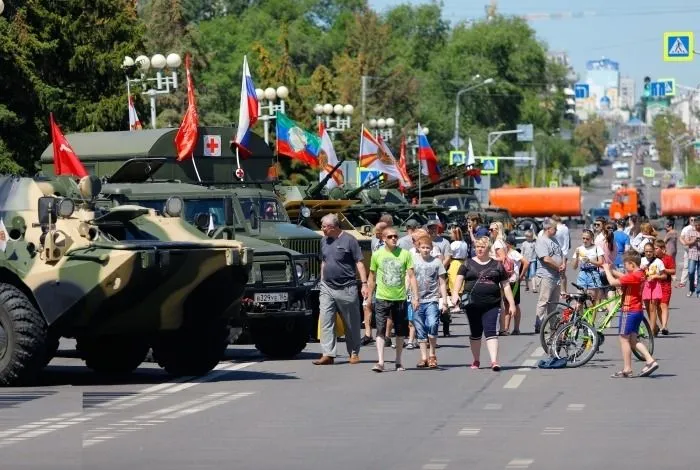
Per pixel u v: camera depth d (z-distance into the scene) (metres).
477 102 181.12
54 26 68.19
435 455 19.42
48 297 26.95
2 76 62.66
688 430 21.72
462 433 21.50
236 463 18.89
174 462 19.00
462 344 38.38
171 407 24.67
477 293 30.83
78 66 69.31
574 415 23.50
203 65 116.62
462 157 139.62
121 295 27.11
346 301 32.31
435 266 31.45
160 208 34.88
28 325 27.12
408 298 35.78
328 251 32.41
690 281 61.53
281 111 68.81
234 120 140.12
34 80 63.12
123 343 30.98
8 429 22.05
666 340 39.09
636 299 29.19
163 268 27.06
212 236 33.00
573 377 29.47
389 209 56.19
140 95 71.62
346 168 82.81
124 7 76.31
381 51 162.12
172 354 30.14
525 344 37.84
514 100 184.00
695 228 61.50
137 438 21.11
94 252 26.95
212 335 29.81
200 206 36.00
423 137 79.06
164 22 114.88
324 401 25.53
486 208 86.50
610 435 21.22
